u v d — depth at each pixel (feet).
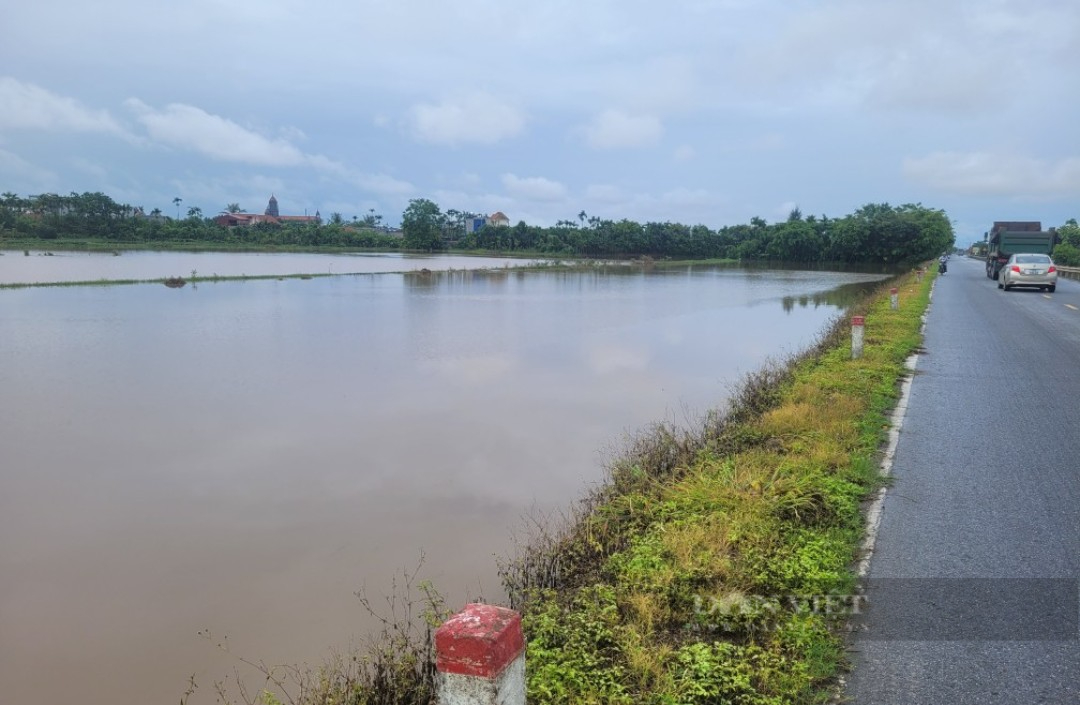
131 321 72.43
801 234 264.11
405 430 31.81
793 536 15.81
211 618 16.74
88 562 19.51
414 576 18.40
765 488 18.38
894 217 237.04
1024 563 14.71
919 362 39.06
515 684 7.78
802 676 10.95
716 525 16.24
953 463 21.27
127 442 30.12
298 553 19.92
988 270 131.13
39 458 28.02
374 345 57.57
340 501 23.61
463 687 7.47
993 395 30.60
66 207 330.75
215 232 344.90
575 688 10.91
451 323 73.26
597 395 38.78
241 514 22.62
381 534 21.06
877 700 10.54
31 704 13.79
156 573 18.88
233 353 53.16
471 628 7.49
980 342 46.44
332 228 371.76
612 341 60.59
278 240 357.61
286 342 58.95
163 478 25.85
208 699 13.87
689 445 24.80
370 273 163.12
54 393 39.29
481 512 22.58
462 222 406.00
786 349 55.93
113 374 44.78
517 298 107.04
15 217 306.55
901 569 14.53
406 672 12.16
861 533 16.26
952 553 15.23
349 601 17.34
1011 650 11.68
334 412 35.14
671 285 144.66
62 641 15.92
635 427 31.71
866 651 11.76
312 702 12.06
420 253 327.26
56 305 86.84
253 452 28.76
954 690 10.71
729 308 93.25
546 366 48.14
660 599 13.47
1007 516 17.20
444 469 26.61
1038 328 53.98
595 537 17.49
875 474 20.11
